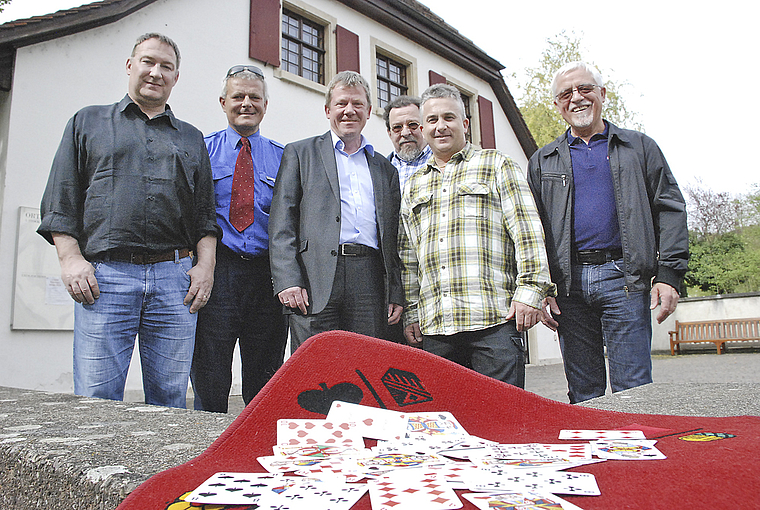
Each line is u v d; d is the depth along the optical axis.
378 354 1.40
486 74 12.95
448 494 0.70
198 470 0.89
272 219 2.66
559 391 7.18
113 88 6.81
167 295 2.43
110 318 2.30
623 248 2.60
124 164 2.38
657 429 1.19
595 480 0.78
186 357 2.48
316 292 2.51
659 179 2.68
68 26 6.33
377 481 0.77
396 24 10.91
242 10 8.38
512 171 2.53
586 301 2.71
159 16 7.35
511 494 0.70
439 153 2.71
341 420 1.16
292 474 0.85
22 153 6.00
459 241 2.49
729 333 15.87
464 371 1.41
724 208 29.31
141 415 1.59
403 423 1.17
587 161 2.79
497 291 2.43
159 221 2.41
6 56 6.04
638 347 2.56
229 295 2.93
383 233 2.71
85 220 2.32
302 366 1.30
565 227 2.75
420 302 2.61
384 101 10.88
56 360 6.05
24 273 5.88
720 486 0.74
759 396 1.94
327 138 2.81
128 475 0.88
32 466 1.03
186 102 7.55
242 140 3.19
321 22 9.72
